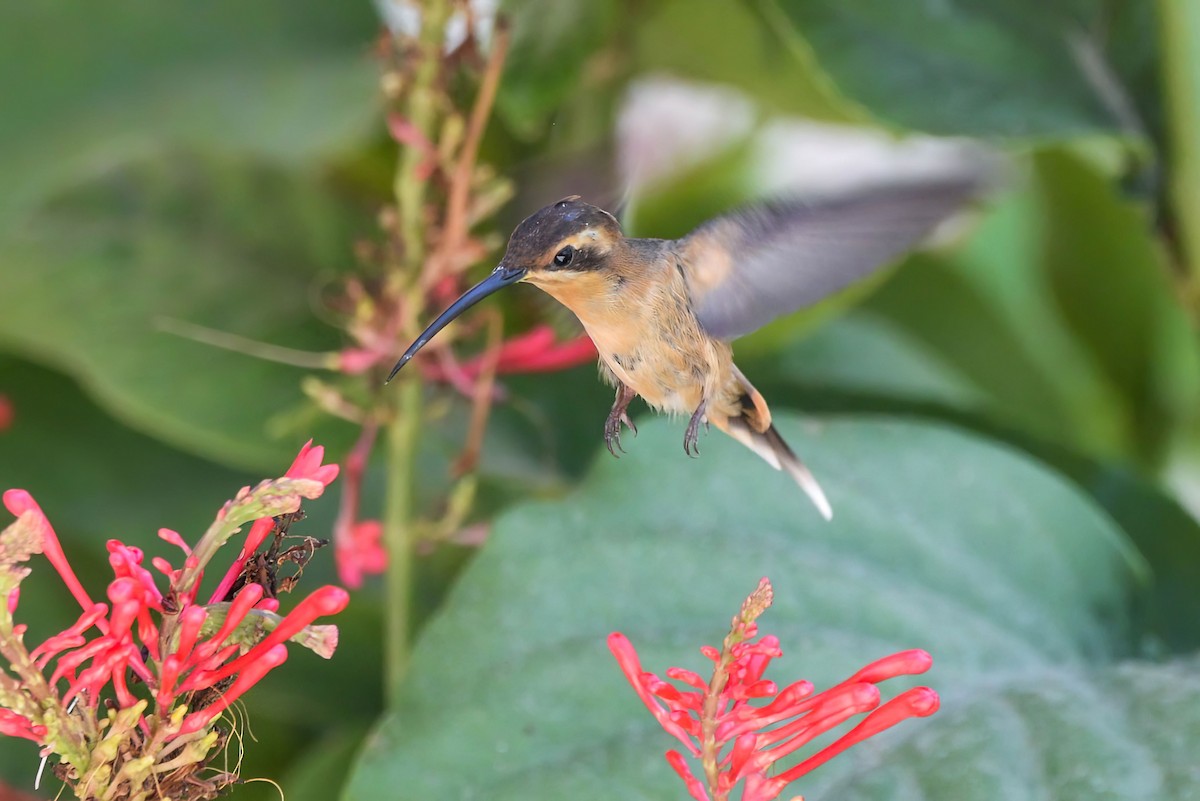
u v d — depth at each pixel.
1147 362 2.70
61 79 2.62
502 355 2.58
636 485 2.57
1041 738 2.53
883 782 2.53
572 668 2.55
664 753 2.53
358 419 2.57
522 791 2.53
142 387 2.61
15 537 2.43
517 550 2.56
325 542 2.46
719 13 2.65
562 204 2.53
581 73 2.61
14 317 2.61
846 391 2.65
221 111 2.61
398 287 2.56
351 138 2.61
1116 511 2.62
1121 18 2.62
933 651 2.56
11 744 2.59
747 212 2.53
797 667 2.55
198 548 2.44
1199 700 2.54
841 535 2.57
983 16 2.62
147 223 2.62
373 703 2.61
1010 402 2.72
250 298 2.62
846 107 2.61
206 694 2.45
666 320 2.53
